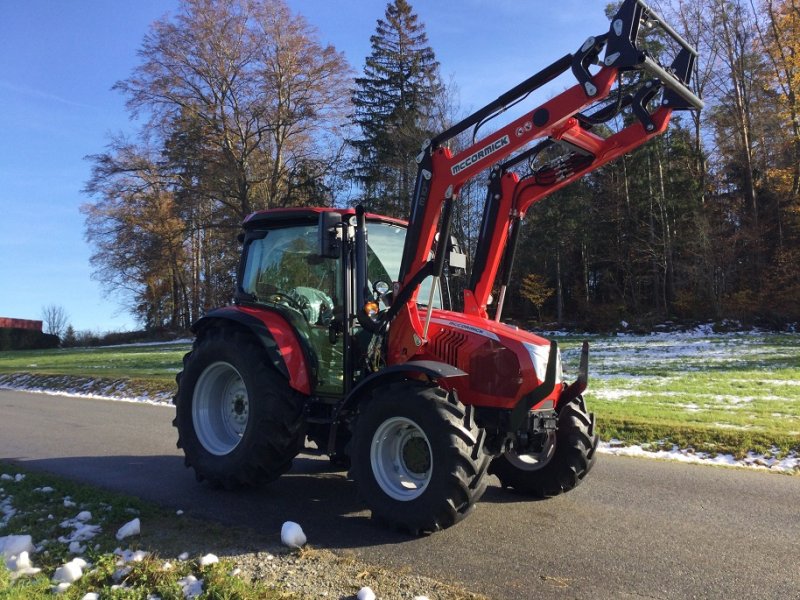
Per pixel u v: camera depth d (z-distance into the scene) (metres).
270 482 5.72
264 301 5.81
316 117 32.28
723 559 4.01
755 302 29.25
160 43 30.44
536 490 5.35
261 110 31.59
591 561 3.94
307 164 33.09
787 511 5.07
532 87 4.54
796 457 6.93
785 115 33.22
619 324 31.08
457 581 3.58
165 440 8.17
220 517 4.75
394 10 36.75
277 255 5.81
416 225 4.87
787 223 31.81
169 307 50.88
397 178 32.41
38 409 11.70
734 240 31.20
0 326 57.16
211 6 30.55
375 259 5.44
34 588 3.31
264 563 3.77
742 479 6.12
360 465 4.49
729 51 33.78
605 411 9.35
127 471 6.33
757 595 3.48
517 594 3.43
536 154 5.40
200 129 31.64
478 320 5.05
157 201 35.88
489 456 4.39
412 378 4.61
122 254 33.31
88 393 14.95
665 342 23.47
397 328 4.94
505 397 4.56
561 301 36.00
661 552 4.12
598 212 35.44
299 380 5.17
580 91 4.22
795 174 32.28
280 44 31.45
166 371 18.12
